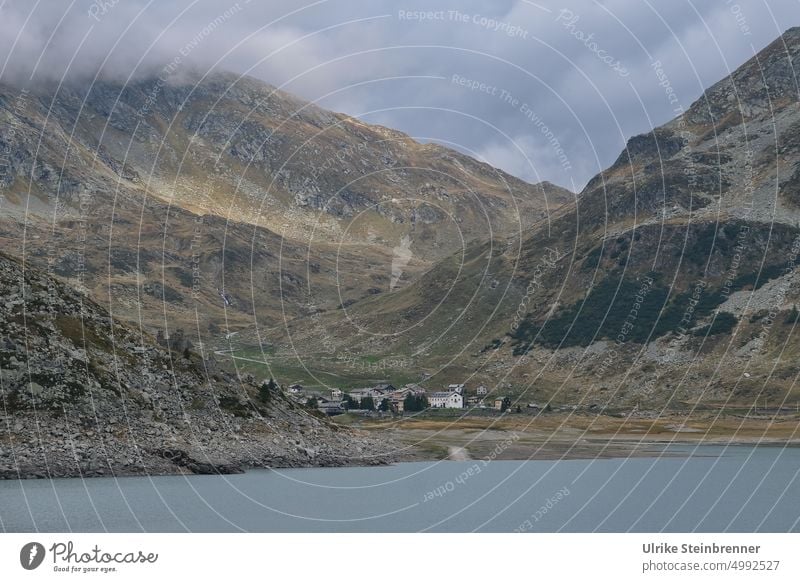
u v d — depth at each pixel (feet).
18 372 401.49
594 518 351.25
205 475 413.18
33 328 424.87
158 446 410.11
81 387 411.75
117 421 410.52
